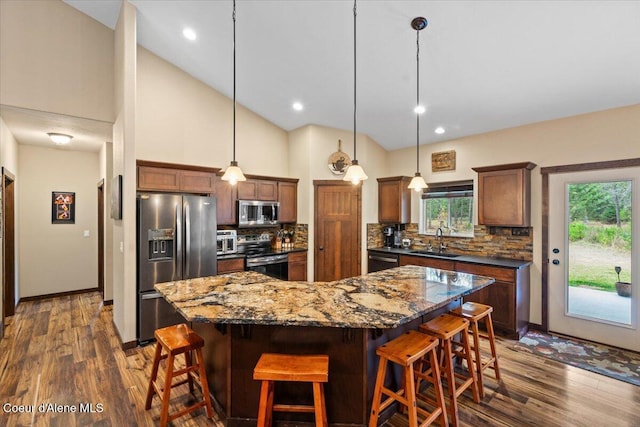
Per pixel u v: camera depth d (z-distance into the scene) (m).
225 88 4.56
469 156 4.60
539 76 3.11
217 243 4.32
